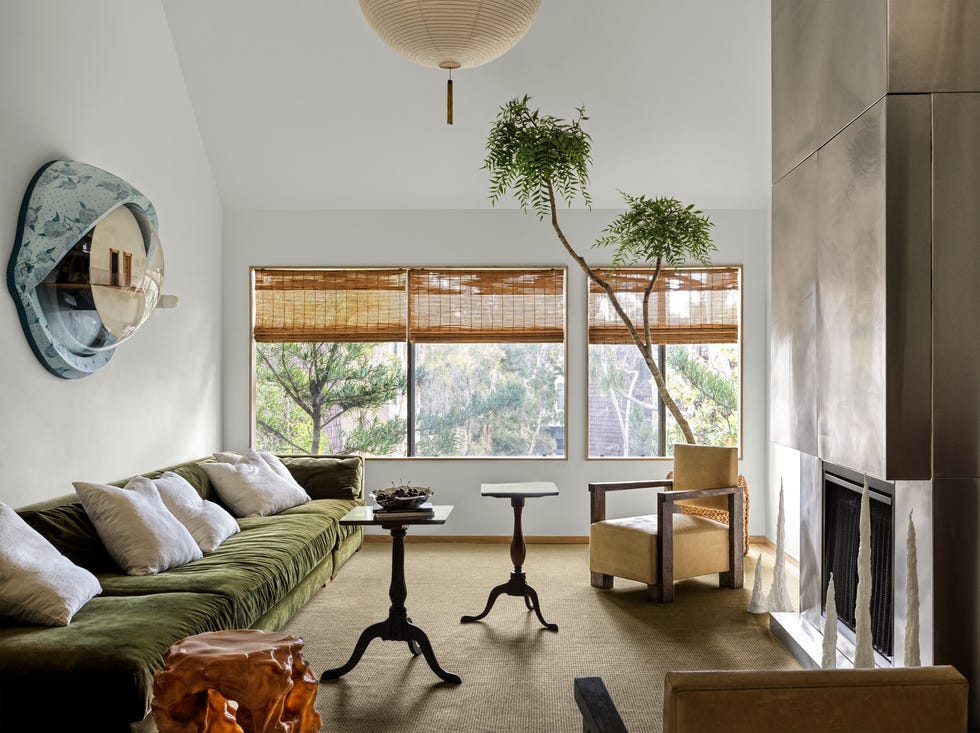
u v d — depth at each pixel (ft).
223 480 16.67
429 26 10.19
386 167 19.77
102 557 11.96
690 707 4.27
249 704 7.45
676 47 16.78
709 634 13.37
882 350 8.92
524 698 10.75
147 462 16.24
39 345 12.10
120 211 13.75
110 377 14.65
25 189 11.99
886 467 8.84
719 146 18.93
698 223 17.84
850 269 9.78
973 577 8.95
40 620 9.19
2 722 8.15
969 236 8.85
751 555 19.21
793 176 11.87
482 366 21.03
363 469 19.60
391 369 21.09
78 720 8.14
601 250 20.68
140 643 8.63
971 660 8.98
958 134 8.84
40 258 11.92
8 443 11.62
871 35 9.21
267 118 18.66
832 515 12.53
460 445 21.09
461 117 18.42
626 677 11.47
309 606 14.87
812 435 11.10
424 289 20.85
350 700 10.68
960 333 8.84
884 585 10.75
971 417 8.84
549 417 20.99
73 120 13.25
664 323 20.76
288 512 16.74
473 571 17.53
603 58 17.02
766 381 20.54
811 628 12.76
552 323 20.79
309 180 20.16
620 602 15.25
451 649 12.63
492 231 20.75
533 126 16.22
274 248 20.88
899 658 9.73
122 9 14.97
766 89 17.57
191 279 18.63
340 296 20.94
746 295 20.54
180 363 18.01
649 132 18.62
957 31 8.82
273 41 17.06
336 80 17.74
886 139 8.84
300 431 21.25
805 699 4.31
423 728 9.85
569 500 20.67
